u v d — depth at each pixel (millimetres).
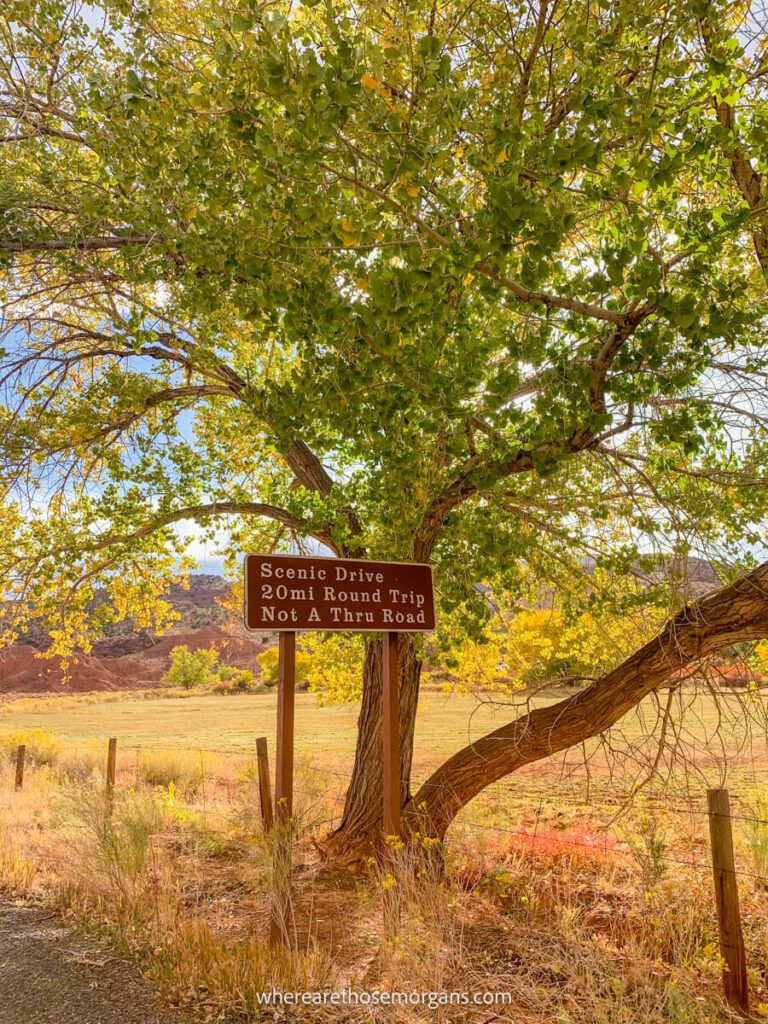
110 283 6199
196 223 4469
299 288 4027
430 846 5871
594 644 7660
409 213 3465
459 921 4730
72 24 5086
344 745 19797
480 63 4617
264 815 7512
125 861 5520
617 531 6953
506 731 6332
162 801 8805
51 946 4465
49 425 7234
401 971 3779
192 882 5988
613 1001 3568
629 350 4492
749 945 4668
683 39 3936
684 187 5250
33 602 7715
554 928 4660
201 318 6277
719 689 5578
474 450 5703
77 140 6070
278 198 3812
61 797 9117
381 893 4582
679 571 5426
